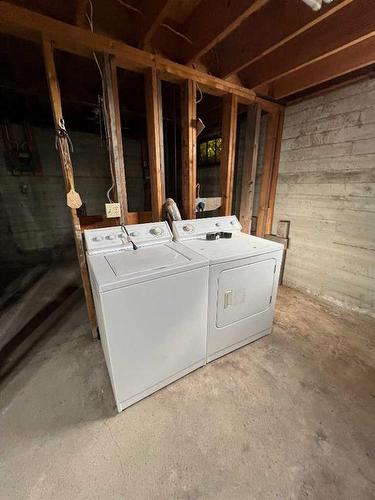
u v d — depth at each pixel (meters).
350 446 1.10
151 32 1.37
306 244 2.49
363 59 1.62
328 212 2.24
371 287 2.05
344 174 2.07
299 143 2.35
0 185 3.17
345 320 2.08
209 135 3.10
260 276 1.66
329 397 1.35
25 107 2.72
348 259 2.17
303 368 1.57
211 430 1.18
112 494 0.95
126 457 1.07
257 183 2.80
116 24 1.47
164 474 1.01
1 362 1.64
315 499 0.92
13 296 2.57
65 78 2.18
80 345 1.80
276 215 2.73
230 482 0.98
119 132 1.65
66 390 1.42
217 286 1.46
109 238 1.59
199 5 1.44
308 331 1.94
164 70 1.66
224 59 1.82
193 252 1.54
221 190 2.32
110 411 1.29
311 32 1.56
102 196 3.85
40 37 1.32
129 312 1.16
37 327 2.02
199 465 1.04
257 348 1.75
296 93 2.27
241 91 2.06
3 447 1.11
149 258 1.42
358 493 0.94
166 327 1.31
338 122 2.03
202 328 1.47
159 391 1.40
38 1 1.25
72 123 3.23
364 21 1.31
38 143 3.29
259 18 1.49
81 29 1.34
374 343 1.79
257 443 1.12
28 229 3.45
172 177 3.50
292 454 1.08
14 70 2.01
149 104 1.72
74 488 0.97
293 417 1.24
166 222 1.87
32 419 1.24
